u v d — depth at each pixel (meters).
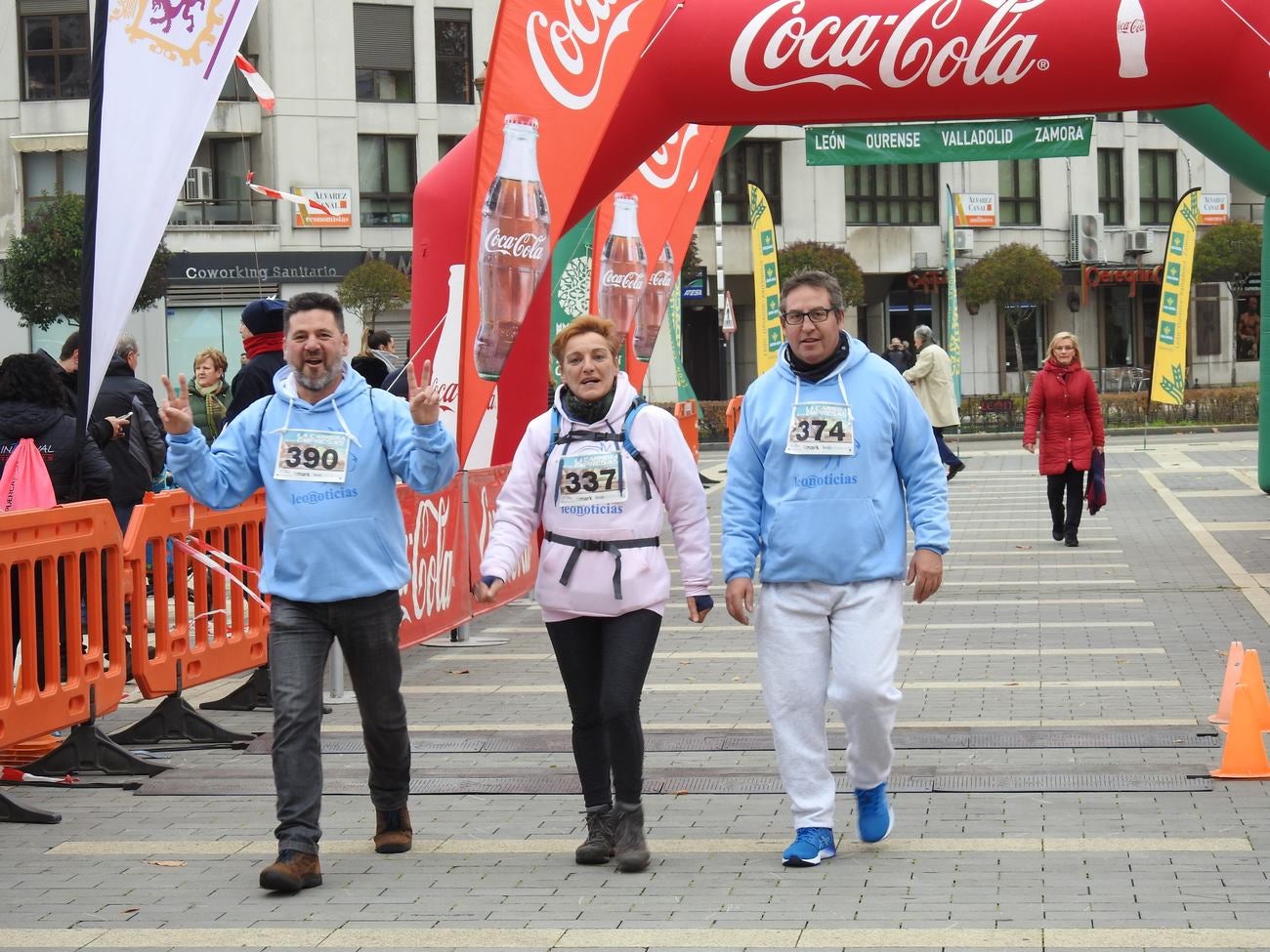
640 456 5.58
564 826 6.22
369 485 5.62
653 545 5.61
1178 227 26.47
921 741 7.38
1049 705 8.18
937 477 5.59
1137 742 7.24
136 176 7.77
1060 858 5.52
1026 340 50.59
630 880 5.45
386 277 36.72
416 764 7.32
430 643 10.89
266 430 5.67
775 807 6.41
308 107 39.62
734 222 46.66
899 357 35.56
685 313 47.81
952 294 37.56
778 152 46.81
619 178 12.84
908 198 48.31
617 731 5.50
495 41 10.83
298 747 5.48
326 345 5.62
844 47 12.05
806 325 5.50
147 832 6.28
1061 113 12.52
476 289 11.02
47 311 33.97
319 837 5.51
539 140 11.01
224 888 5.49
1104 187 50.84
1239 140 13.66
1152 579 12.91
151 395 11.71
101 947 4.86
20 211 38.81
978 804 6.30
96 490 9.63
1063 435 15.30
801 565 5.48
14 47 38.59
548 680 9.45
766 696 5.61
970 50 11.98
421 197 12.92
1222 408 38.03
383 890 5.41
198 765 7.49
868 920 4.92
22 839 6.20
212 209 39.44
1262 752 6.59
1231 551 14.60
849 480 5.48
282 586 5.55
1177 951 4.54
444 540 10.56
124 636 7.61
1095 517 18.02
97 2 7.75
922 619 11.27
